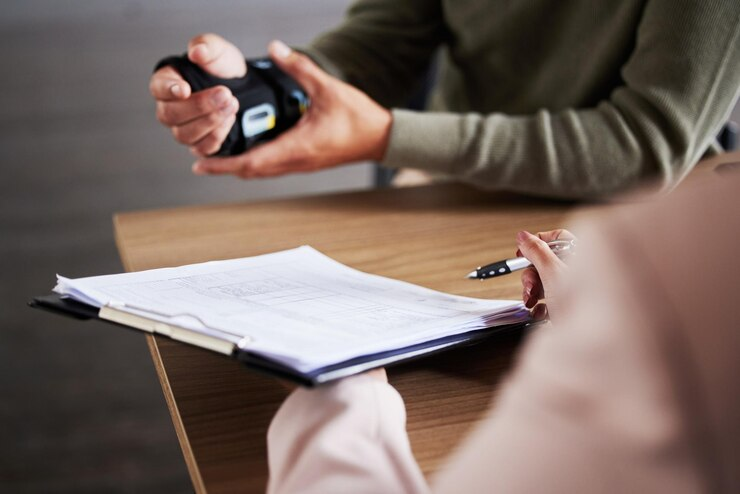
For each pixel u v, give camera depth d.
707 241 0.30
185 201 3.48
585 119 1.11
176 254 0.97
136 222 1.10
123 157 4.04
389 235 1.02
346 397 0.50
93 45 6.77
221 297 0.67
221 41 1.09
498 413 0.36
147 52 6.41
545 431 0.33
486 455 0.35
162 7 8.95
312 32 7.03
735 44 1.04
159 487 1.78
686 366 0.29
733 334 0.28
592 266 0.33
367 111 1.09
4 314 2.52
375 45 1.43
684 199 0.31
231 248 0.98
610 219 0.33
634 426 0.30
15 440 1.95
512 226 1.05
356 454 0.45
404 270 0.90
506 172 1.11
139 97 5.09
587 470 0.31
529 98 1.33
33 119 4.70
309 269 0.80
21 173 3.82
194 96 1.02
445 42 1.49
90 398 2.11
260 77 1.09
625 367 0.30
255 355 0.54
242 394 0.63
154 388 2.16
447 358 0.69
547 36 1.28
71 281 0.67
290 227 1.05
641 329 0.30
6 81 5.59
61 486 1.78
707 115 1.07
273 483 0.47
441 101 1.49
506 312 0.68
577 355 0.32
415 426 0.59
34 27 7.81
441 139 1.10
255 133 1.07
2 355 2.31
